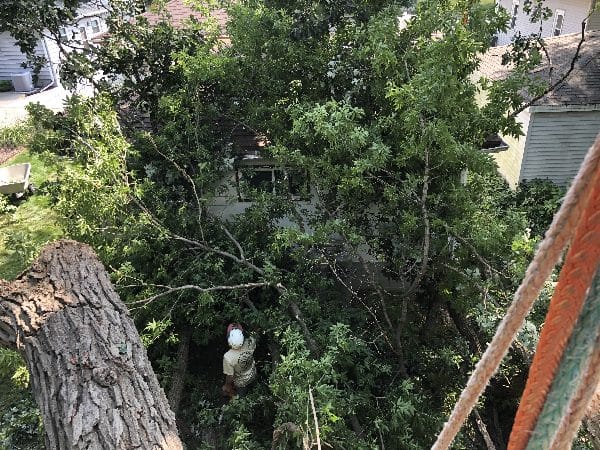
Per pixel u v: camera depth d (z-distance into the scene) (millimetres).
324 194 6035
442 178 5168
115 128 6152
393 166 5617
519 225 4969
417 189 5324
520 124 5117
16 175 10672
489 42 5164
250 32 6113
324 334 5344
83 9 16047
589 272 524
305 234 5184
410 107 4531
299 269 5891
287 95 6293
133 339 3826
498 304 5070
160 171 6758
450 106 4488
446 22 4566
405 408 4211
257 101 6461
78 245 4645
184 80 6945
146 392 3434
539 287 569
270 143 6461
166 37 7273
